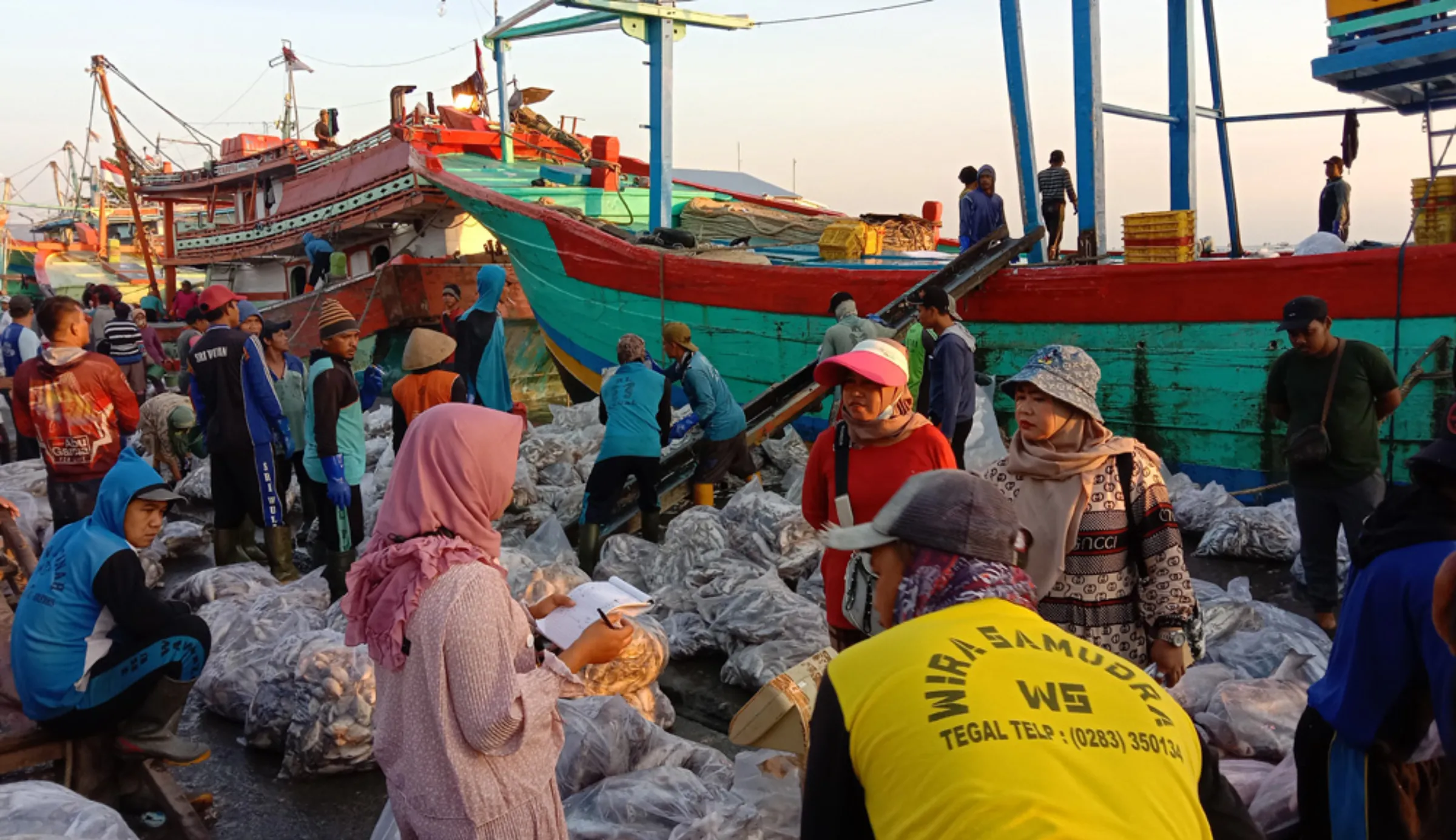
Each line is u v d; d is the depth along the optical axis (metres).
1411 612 2.38
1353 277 7.45
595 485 6.79
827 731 1.59
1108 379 8.79
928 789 1.42
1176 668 3.07
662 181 13.53
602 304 12.70
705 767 3.84
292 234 19.16
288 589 5.89
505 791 2.38
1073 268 8.84
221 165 22.03
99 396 6.16
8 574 5.28
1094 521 3.06
